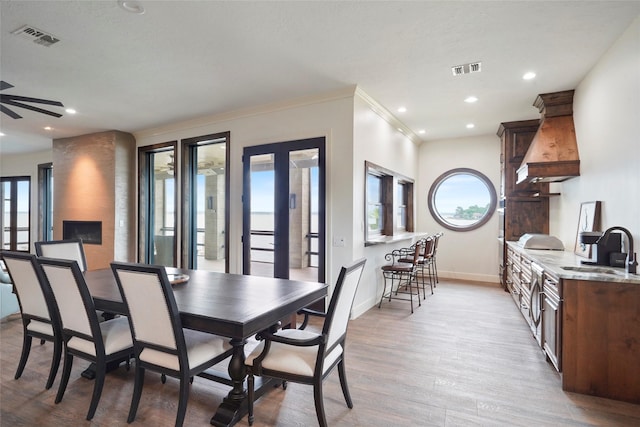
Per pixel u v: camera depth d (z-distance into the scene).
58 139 6.43
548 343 2.76
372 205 5.09
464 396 2.36
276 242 4.36
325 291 2.61
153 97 4.21
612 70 2.92
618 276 2.35
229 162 4.88
